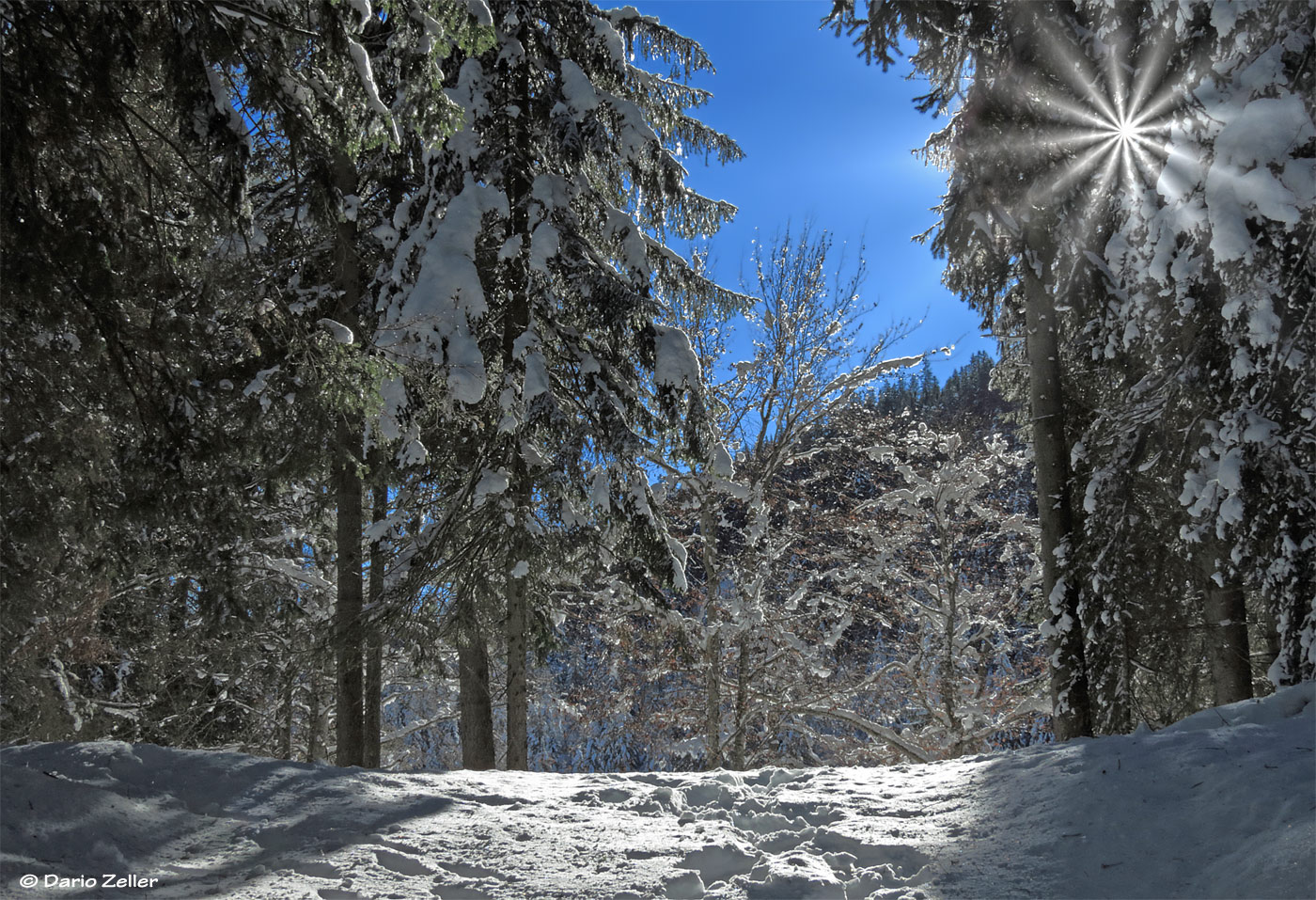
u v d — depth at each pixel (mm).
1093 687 10102
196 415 8344
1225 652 9594
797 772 7109
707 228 13453
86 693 14180
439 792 6340
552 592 12781
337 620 11844
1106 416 10344
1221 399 9000
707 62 13453
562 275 11508
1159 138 9305
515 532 11297
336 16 6645
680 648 15836
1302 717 5770
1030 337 11125
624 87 12367
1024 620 17953
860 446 20812
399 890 4508
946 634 18547
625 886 4590
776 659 18922
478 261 12039
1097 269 10422
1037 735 21625
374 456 12312
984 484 19031
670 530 19438
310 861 4785
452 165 11406
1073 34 10047
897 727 20812
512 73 12062
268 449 11078
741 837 5422
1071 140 10062
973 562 20859
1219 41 8508
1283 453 8180
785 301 19547
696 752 19391
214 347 9805
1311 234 7754
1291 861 3922
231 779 5992
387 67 10086
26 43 6266
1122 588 9961
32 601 9148
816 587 21344
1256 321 8156
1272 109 8023
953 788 6039
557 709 19375
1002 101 10516
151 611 14094
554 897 4469
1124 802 5031
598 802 6328
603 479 11477
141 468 8484
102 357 7832
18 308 7070
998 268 11922
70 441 8109
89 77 6582
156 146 7801
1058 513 10641
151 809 5316
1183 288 8836
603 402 11633
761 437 19141
